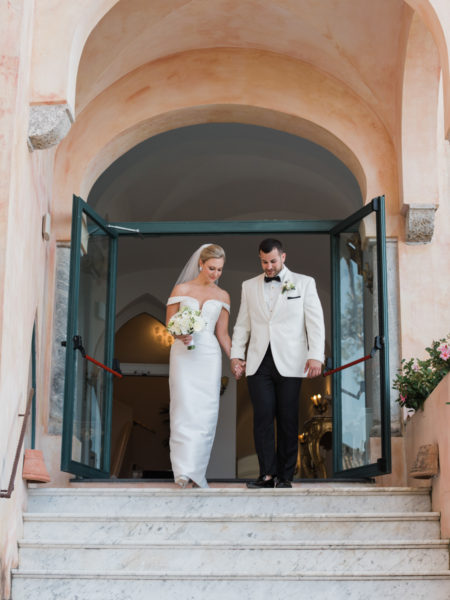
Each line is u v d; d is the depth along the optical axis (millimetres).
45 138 5336
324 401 14047
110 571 4664
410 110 7238
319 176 10898
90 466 7051
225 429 12648
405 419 6793
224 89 7723
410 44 7012
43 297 6922
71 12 5457
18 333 5066
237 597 4621
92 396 7195
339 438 7324
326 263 13141
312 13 7234
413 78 7180
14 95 4879
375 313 6992
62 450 6254
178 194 11562
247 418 16859
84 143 7562
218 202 11914
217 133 10242
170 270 13266
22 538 5145
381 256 6582
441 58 5613
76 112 7582
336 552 4906
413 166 7203
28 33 5188
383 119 7551
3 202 4727
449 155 7586
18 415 5090
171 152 10562
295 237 12742
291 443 5965
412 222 7160
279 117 7781
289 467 5957
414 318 7137
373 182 7457
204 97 7703
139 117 7664
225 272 13422
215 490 5527
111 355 7605
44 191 6695
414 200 7133
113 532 5191
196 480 5887
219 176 11297
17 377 5043
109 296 7699
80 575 4664
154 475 16797
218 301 6312
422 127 7234
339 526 5219
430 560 4910
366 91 7535
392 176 7457
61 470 6219
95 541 5105
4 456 4645
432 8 5648
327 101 7676
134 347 14617
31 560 4938
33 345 6484
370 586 4656
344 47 7391
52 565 4922
